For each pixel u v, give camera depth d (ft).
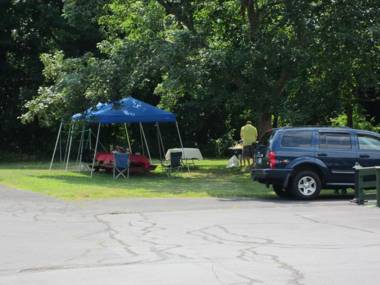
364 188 59.77
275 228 43.83
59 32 143.13
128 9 102.58
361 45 84.02
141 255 34.30
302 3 87.45
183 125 159.53
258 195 67.31
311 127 64.75
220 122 160.86
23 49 144.97
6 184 79.46
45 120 105.40
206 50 85.40
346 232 41.86
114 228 44.39
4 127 147.54
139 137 157.28
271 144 63.87
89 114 92.27
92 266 31.53
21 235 41.42
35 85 145.07
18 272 30.37
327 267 30.73
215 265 31.37
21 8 139.74
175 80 83.25
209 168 108.06
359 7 86.12
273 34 89.86
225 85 92.17
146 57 87.61
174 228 44.19
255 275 29.04
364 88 104.63
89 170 104.17
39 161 140.97
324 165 63.36
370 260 32.42
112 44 103.50
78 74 89.71
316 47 86.84
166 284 27.48
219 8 102.58
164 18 98.53
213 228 44.01
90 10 103.04
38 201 61.11
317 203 60.13
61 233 42.24
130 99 95.71
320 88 101.04
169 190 71.15
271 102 91.25
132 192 68.59
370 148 64.90
